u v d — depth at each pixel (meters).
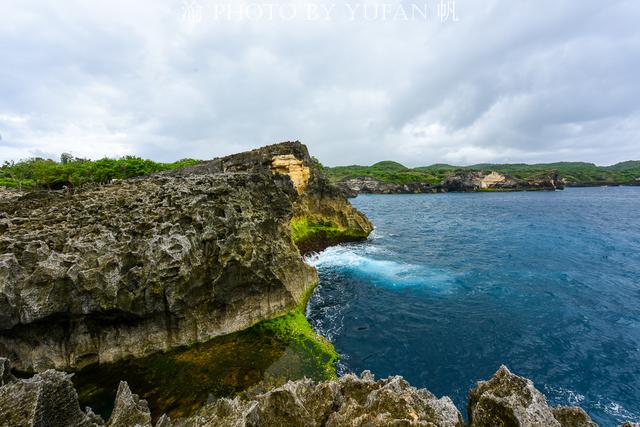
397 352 18.27
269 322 19.94
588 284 28.39
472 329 20.78
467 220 72.06
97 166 51.38
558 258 37.19
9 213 18.69
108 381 14.38
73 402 7.31
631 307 23.64
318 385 8.13
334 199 50.97
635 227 57.22
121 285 15.47
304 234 42.34
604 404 14.32
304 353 16.92
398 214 87.81
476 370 16.70
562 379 15.94
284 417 7.32
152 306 16.14
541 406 6.30
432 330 20.73
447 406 6.80
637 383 15.55
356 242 48.09
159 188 21.31
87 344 15.40
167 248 16.61
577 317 22.17
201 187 20.89
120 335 15.91
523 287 28.00
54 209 18.70
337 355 17.56
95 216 17.86
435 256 39.34
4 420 6.23
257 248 20.45
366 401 7.42
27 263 14.47
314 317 22.59
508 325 21.23
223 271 18.09
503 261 36.41
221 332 18.36
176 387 13.95
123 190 22.03
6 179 49.78
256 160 44.75
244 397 13.27
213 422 6.94
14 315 13.72
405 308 24.03
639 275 30.55
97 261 15.35
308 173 49.41
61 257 14.72
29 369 14.48
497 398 6.39
